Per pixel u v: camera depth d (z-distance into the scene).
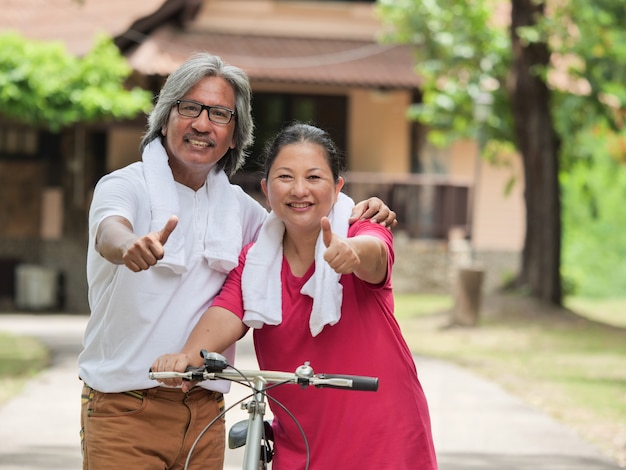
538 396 11.48
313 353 4.23
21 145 23.00
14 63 19.42
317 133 4.25
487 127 20.80
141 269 3.73
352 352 4.21
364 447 4.17
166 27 24.70
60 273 22.78
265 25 25.86
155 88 22.91
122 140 23.73
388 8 20.88
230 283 4.34
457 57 20.55
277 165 4.21
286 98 25.45
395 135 25.91
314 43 25.66
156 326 4.29
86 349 4.41
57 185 23.03
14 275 22.84
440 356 14.66
